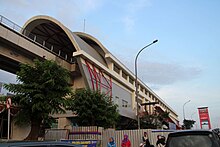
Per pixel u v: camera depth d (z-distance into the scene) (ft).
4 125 69.92
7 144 11.39
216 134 22.33
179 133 21.18
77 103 67.51
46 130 60.34
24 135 69.36
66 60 111.65
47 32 123.03
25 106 43.83
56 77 45.34
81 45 111.96
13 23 79.92
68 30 109.19
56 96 44.65
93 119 67.82
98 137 57.57
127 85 142.00
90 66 103.71
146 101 184.65
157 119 126.00
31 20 111.96
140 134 63.67
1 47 76.89
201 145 19.83
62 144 13.97
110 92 114.32
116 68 136.67
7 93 55.16
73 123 93.09
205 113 152.97
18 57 84.74
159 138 46.70
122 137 63.77
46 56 96.84
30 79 44.75
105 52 128.67
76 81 112.78
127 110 118.83
